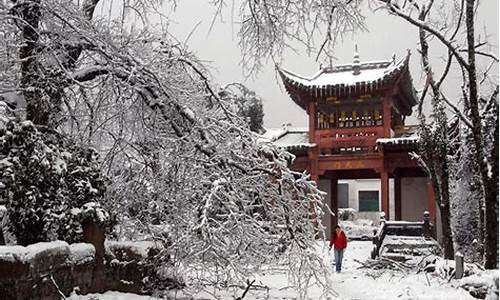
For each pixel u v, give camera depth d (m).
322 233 9.63
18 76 10.16
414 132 32.25
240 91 11.77
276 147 10.09
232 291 11.30
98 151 11.14
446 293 13.05
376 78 30.64
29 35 9.98
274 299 11.25
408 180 34.44
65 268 8.23
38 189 8.56
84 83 10.55
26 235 8.67
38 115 9.70
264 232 9.67
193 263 9.76
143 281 10.39
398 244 23.27
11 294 6.91
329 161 31.66
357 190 51.78
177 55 11.05
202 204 9.47
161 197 10.47
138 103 10.60
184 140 10.07
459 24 17.44
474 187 21.92
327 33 12.67
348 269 19.30
